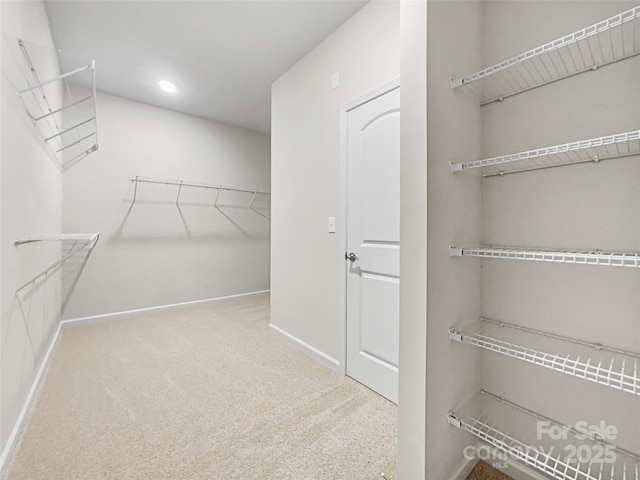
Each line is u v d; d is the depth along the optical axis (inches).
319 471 48.6
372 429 58.9
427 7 40.2
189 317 136.3
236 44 94.3
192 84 122.0
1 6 51.0
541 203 45.7
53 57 92.0
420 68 40.7
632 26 37.1
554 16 44.1
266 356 93.9
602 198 40.2
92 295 126.9
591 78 40.9
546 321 45.2
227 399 69.4
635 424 37.9
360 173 77.6
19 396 59.5
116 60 104.5
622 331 38.7
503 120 49.5
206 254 161.0
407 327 42.7
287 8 79.1
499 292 50.2
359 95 77.4
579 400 42.3
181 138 151.7
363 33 76.6
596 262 31.1
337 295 84.6
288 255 107.0
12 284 55.4
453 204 45.3
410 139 42.1
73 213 121.7
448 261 44.3
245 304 161.3
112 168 131.5
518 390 48.1
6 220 52.2
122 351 96.7
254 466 49.5
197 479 46.9
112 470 48.6
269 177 187.6
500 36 50.0
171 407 66.0
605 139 30.7
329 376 81.2
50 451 52.6
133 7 79.9
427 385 40.8
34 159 71.6
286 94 109.2
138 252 138.8
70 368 84.5
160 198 145.3
